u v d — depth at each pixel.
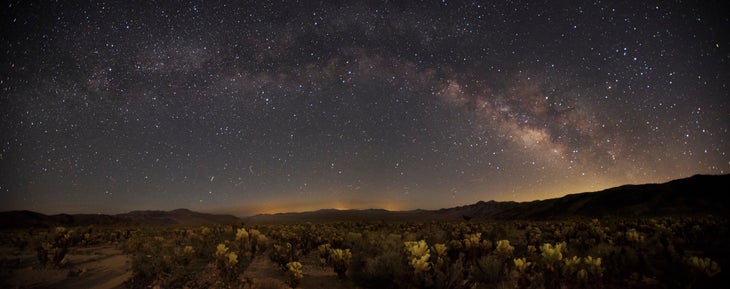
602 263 7.50
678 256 8.22
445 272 6.44
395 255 7.31
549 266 6.11
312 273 8.52
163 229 25.48
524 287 5.95
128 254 11.41
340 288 7.05
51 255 11.17
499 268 6.61
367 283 7.21
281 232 16.08
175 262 8.52
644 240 10.63
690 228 14.58
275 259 9.69
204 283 7.16
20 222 50.34
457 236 12.00
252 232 12.37
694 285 6.36
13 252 12.12
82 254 12.09
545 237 14.55
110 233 19.06
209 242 12.23
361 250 9.68
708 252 9.24
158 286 7.09
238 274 7.60
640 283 6.70
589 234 13.60
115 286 7.21
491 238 13.55
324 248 9.86
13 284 7.57
